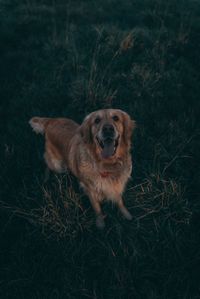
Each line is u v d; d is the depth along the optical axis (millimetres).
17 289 3238
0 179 4164
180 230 3666
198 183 4109
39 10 8398
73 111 5277
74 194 3852
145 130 4797
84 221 3723
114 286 3191
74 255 3457
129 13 8531
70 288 3193
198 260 3393
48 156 4297
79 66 6016
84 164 3566
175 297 3174
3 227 3756
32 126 4391
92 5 8906
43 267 3389
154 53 6332
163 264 3359
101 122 3332
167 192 3896
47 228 3717
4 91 5637
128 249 3553
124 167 3635
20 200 4008
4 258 3527
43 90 5512
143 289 3221
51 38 7152
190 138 4504
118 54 6398
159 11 8281
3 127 4996
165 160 4414
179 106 5242
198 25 7746
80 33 7305
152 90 5531
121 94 5492
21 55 6609
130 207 3936
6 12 8422
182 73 5953
